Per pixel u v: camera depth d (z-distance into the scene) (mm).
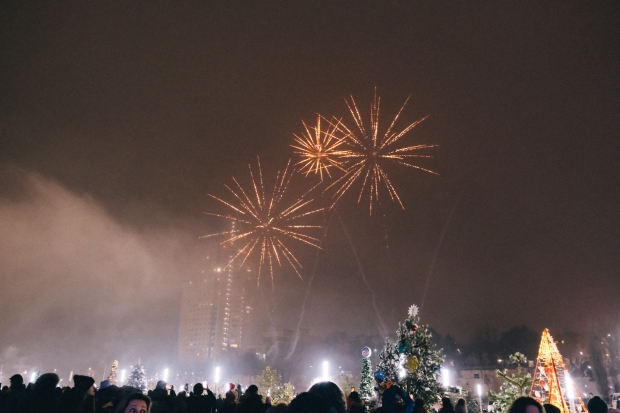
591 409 9195
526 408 6023
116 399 10492
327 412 4742
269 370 68500
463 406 13320
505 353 91500
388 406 9219
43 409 7496
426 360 22016
